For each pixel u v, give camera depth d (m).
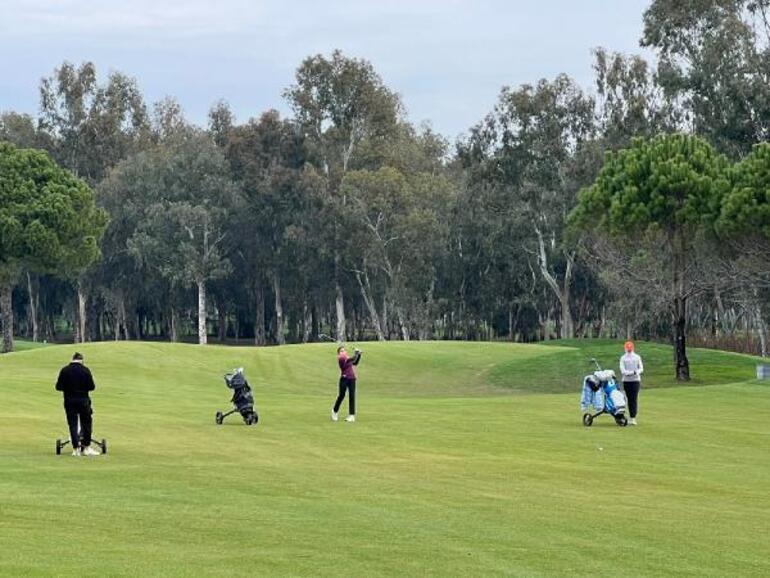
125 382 58.78
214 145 128.75
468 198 115.38
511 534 17.19
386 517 18.45
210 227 121.38
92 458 25.44
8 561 14.33
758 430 33.75
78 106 131.12
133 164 124.81
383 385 68.06
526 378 69.00
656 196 59.53
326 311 147.75
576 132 104.56
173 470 23.62
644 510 19.67
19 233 95.44
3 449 26.95
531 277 120.94
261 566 14.61
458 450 28.33
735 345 99.44
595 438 31.39
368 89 122.06
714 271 64.88
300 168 124.25
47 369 65.38
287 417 37.28
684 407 42.06
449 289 123.38
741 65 84.06
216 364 71.25
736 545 16.73
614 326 109.56
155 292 131.50
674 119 94.25
